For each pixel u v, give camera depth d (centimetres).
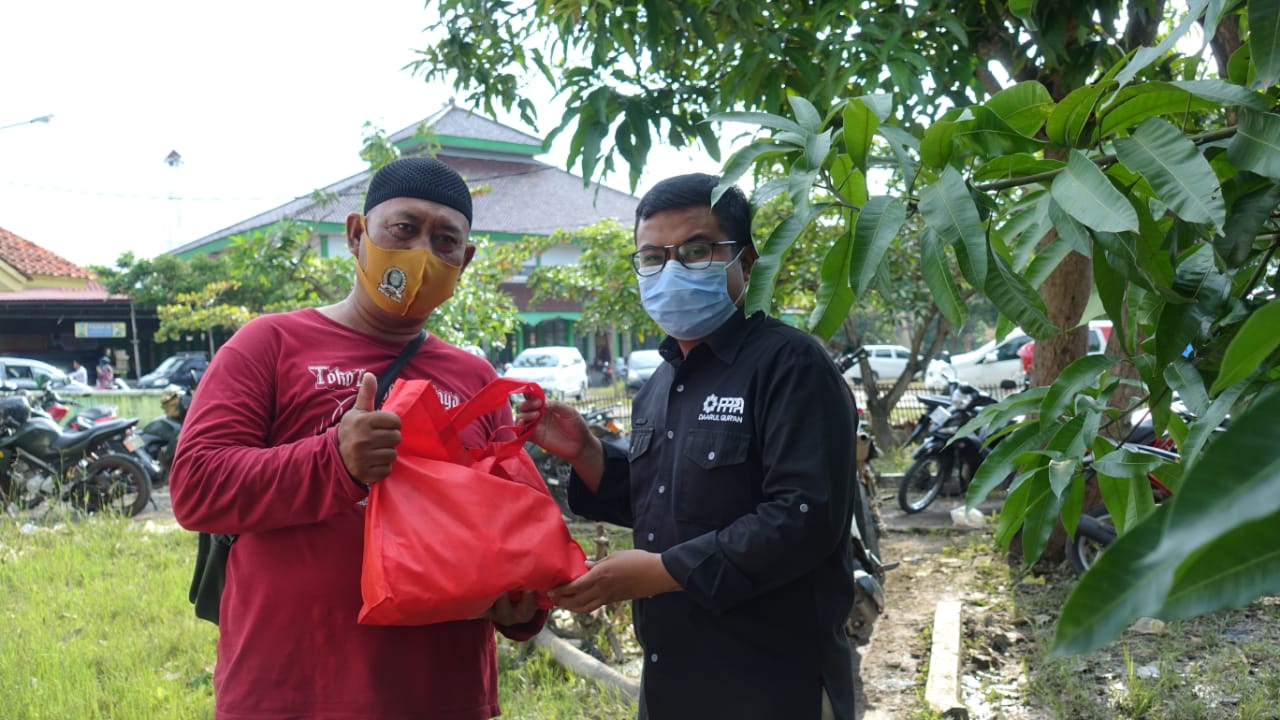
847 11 354
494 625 209
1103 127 155
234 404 183
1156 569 69
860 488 437
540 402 210
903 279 987
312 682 180
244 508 171
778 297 783
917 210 152
